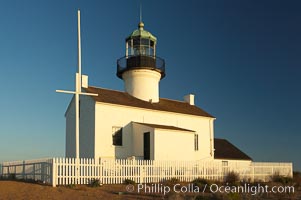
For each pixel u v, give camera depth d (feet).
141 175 73.51
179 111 106.63
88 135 88.38
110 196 49.26
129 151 91.81
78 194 50.14
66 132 97.60
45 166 65.00
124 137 91.30
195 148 108.78
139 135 90.94
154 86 108.27
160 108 101.96
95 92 92.63
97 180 64.49
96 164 67.21
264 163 103.04
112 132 89.40
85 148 88.74
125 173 71.26
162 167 77.82
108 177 68.49
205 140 112.47
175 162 80.64
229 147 130.93
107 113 89.04
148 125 89.61
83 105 91.50
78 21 66.18
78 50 65.92
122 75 110.01
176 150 90.74
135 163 73.26
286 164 108.88
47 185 59.98
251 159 125.29
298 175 108.27
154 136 86.48
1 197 46.42
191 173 83.25
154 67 107.45
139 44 108.17
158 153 86.53
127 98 100.32
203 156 110.63
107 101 89.30
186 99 123.13
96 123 86.63
